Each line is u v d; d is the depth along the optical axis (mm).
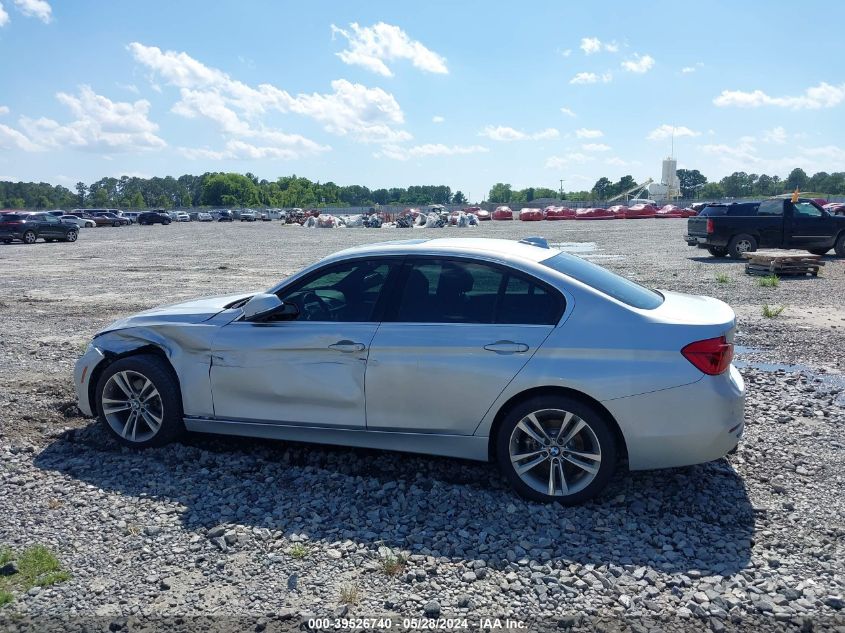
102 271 20047
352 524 4199
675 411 4195
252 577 3617
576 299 4441
